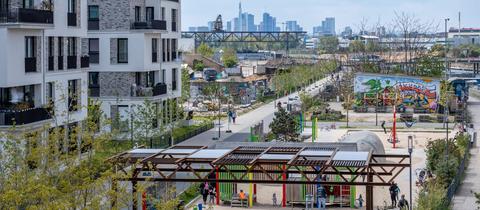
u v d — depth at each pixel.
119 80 92.75
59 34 70.81
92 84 93.06
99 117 70.69
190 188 69.00
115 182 42.25
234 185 66.44
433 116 127.19
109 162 46.66
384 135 109.38
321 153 53.97
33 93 67.38
